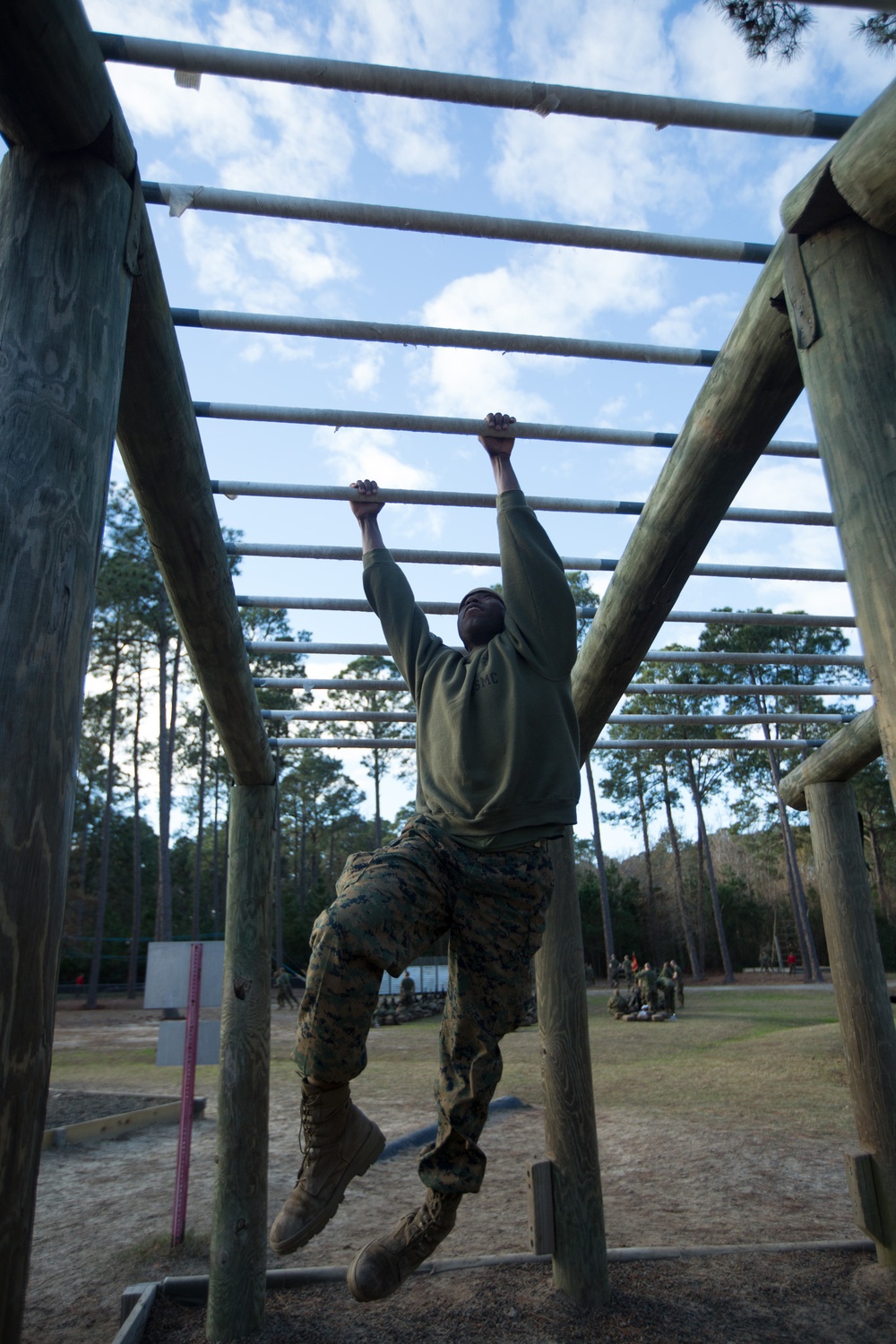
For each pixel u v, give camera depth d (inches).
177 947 215.8
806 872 1964.8
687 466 93.0
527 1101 383.6
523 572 81.7
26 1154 43.6
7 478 49.3
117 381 57.2
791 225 62.9
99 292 55.7
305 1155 68.2
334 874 2331.4
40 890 45.5
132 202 61.0
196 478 88.0
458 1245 189.8
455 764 76.2
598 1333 134.2
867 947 173.9
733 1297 147.3
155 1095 419.5
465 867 71.9
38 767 46.3
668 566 104.7
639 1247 173.3
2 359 51.7
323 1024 61.9
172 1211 217.3
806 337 63.1
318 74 68.1
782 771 1533.0
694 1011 853.2
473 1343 131.7
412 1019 839.7
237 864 154.6
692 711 1188.5
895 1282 151.6
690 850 2117.4
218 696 128.0
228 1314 137.3
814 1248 169.6
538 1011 157.8
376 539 109.1
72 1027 869.8
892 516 55.0
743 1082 402.0
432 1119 339.0
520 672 78.2
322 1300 149.6
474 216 82.9
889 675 53.5
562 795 75.4
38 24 46.9
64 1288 176.1
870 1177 161.6
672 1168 257.4
